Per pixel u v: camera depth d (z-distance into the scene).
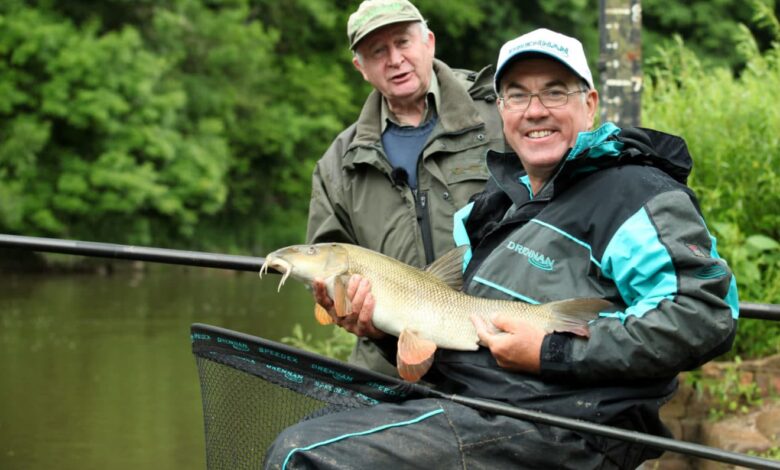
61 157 17.94
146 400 7.98
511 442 2.71
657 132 2.91
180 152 18.88
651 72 7.66
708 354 2.65
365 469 2.65
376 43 4.27
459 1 23.16
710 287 2.62
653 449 2.89
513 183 3.13
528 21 24.41
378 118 4.41
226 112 20.62
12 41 17.19
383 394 2.87
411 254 4.25
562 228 2.82
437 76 4.42
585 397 2.75
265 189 22.03
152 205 18.64
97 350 10.13
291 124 21.58
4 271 17.41
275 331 11.14
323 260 3.00
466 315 2.87
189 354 9.93
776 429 5.10
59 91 17.31
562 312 2.73
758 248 5.91
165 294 14.73
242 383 3.07
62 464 6.29
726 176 6.30
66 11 18.62
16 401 7.91
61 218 18.05
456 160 4.28
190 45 20.36
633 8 5.45
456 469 2.68
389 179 4.31
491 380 2.83
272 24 22.64
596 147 2.78
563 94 2.93
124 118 18.14
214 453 3.11
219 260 3.66
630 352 2.63
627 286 2.72
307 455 2.65
